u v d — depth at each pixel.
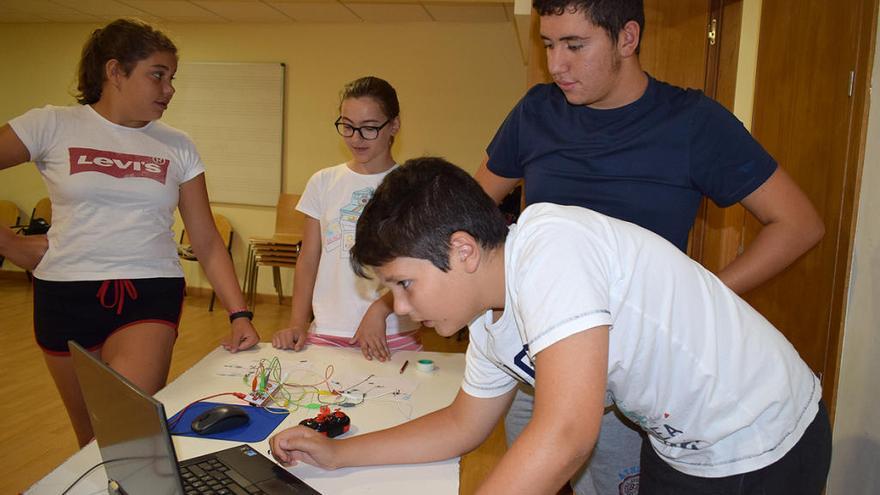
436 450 1.06
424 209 0.78
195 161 1.84
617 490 1.41
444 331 0.86
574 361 0.72
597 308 0.74
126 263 1.66
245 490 0.94
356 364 1.57
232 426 1.18
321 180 1.99
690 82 2.61
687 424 0.93
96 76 1.63
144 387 1.57
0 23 5.99
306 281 1.99
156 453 0.76
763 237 1.27
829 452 1.01
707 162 1.26
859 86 1.77
